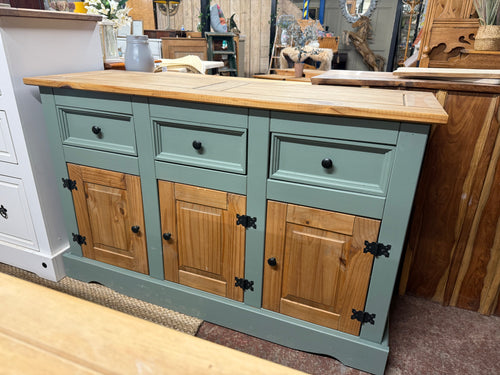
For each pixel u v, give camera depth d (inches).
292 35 138.1
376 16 214.5
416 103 38.4
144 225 53.6
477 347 51.6
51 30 55.9
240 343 51.0
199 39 141.7
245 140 42.4
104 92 48.1
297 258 45.5
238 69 175.5
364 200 39.4
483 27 65.9
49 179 59.4
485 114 49.6
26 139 54.8
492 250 55.0
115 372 13.8
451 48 72.6
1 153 57.9
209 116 43.1
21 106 53.4
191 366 14.2
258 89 46.5
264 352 49.5
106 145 51.4
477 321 57.0
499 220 53.3
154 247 54.3
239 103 39.7
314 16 224.8
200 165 46.2
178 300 55.1
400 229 39.0
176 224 51.3
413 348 51.1
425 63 75.2
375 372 45.8
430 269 59.8
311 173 41.3
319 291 45.9
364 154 38.2
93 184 55.0
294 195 42.6
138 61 64.1
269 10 209.3
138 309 56.8
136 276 57.1
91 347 15.0
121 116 48.3
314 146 40.0
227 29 162.1
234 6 204.8
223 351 14.9
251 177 43.9
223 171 45.3
